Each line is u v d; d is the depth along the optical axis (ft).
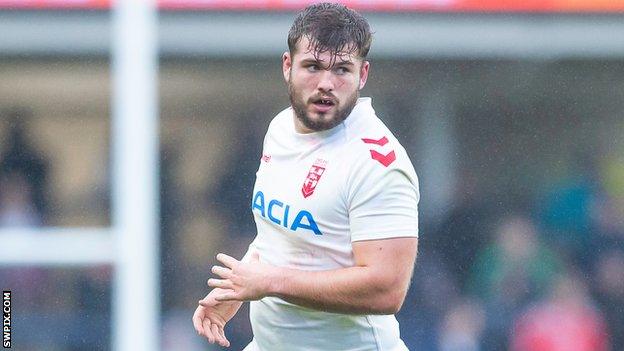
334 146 44.27
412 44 85.35
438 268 86.38
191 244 85.61
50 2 84.17
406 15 85.15
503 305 86.48
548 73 86.38
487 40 85.87
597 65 86.58
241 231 85.56
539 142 87.04
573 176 87.76
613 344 86.94
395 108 86.02
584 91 86.74
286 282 43.37
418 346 85.71
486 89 86.22
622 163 87.66
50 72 84.74
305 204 44.42
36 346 84.23
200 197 85.66
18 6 83.87
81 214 85.35
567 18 86.22
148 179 85.61
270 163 45.96
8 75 84.33
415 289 86.02
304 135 44.86
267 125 85.51
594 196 87.86
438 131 86.48
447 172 86.89
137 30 84.89
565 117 87.10
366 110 44.96
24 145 84.89
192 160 85.76
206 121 85.51
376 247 43.19
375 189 43.21
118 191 85.61
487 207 87.04
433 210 86.84
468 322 86.02
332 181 43.88
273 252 46.24
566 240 87.45
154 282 85.56
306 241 44.88
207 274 85.66
